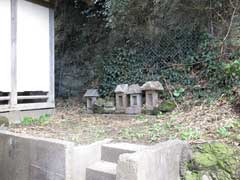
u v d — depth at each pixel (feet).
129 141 13.08
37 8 22.39
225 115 15.62
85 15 31.73
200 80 21.27
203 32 22.41
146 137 13.69
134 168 7.85
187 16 23.53
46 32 23.31
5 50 19.58
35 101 23.59
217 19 22.66
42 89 22.77
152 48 24.52
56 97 31.35
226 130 13.05
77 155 10.57
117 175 8.27
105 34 29.71
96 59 29.19
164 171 9.23
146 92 21.26
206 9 22.71
